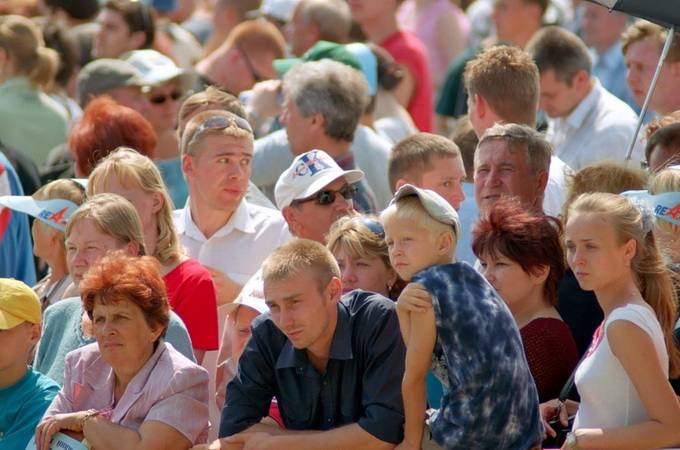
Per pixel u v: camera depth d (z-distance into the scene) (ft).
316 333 50.72
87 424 53.31
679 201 56.03
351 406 51.70
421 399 49.24
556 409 53.42
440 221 49.03
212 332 61.62
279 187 67.15
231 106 80.18
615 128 85.30
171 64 96.37
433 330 48.06
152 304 53.57
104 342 53.21
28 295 58.08
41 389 57.88
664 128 64.44
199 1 133.69
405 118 102.37
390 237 49.67
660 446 47.83
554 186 72.18
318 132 76.23
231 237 70.95
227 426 52.31
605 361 49.29
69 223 59.67
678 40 84.53
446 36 119.65
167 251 62.90
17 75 96.27
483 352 47.73
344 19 105.19
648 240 50.96
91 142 76.48
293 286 50.31
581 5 117.39
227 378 60.59
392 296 58.03
